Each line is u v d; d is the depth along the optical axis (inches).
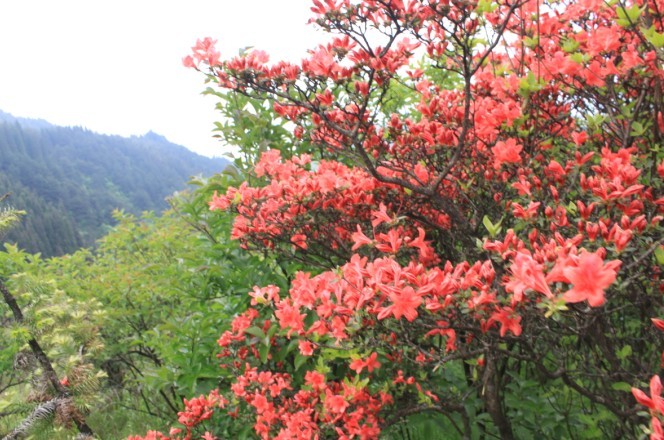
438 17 80.2
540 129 93.5
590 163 89.7
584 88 91.4
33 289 118.0
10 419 159.2
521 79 84.5
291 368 120.6
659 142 86.6
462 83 149.3
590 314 56.1
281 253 109.6
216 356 122.9
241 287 126.0
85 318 128.0
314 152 148.7
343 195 98.8
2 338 115.1
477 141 97.2
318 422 97.3
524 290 49.6
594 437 99.8
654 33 69.6
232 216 129.8
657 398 38.3
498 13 101.4
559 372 73.0
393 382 97.7
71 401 111.2
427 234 113.6
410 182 96.2
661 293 70.7
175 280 145.8
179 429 114.6
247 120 143.9
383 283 59.4
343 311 63.6
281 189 102.1
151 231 273.0
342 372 115.0
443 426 103.8
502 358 105.4
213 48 89.7
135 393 225.1
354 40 83.1
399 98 152.6
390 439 118.5
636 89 89.0
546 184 86.3
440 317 59.7
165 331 164.7
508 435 104.0
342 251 110.8
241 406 115.1
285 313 82.2
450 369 118.8
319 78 83.8
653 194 77.9
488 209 100.6
